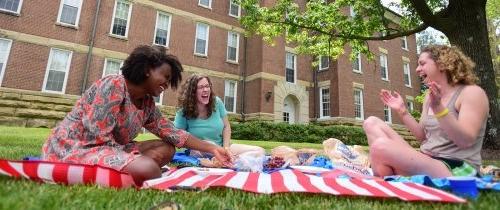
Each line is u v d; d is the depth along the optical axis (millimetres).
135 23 15469
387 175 2502
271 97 17094
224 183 2133
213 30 17875
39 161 1842
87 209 1362
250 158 3145
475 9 7637
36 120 12164
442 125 2129
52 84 13203
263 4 17172
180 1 17000
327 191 1865
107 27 14719
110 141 2168
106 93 2170
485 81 7262
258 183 2168
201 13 17594
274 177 2459
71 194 1558
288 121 18234
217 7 18250
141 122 2488
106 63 14492
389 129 2688
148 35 15742
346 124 17703
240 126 14375
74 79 13562
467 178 1972
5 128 9586
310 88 19234
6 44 12531
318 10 9758
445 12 8133
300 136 15195
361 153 4270
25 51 12758
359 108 19047
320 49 11367
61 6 13820
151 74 2219
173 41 16422
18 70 12492
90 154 2064
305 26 9977
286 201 1726
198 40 17406
